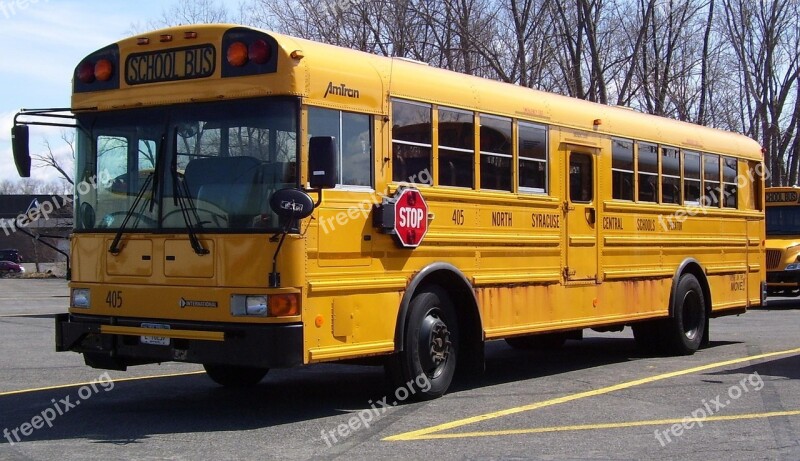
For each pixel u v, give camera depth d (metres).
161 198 7.97
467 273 9.26
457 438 7.30
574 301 10.83
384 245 8.31
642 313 12.03
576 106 11.07
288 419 8.10
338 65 7.96
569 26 26.09
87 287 8.35
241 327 7.45
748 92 31.75
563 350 13.66
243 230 7.53
